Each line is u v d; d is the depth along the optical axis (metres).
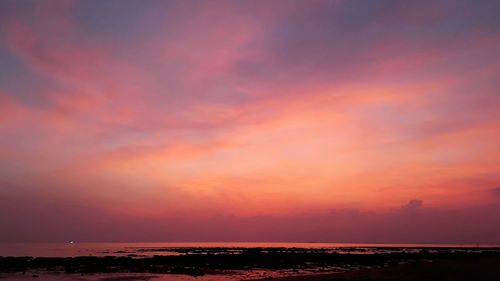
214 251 122.44
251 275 42.59
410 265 32.47
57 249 147.62
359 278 27.44
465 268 28.25
